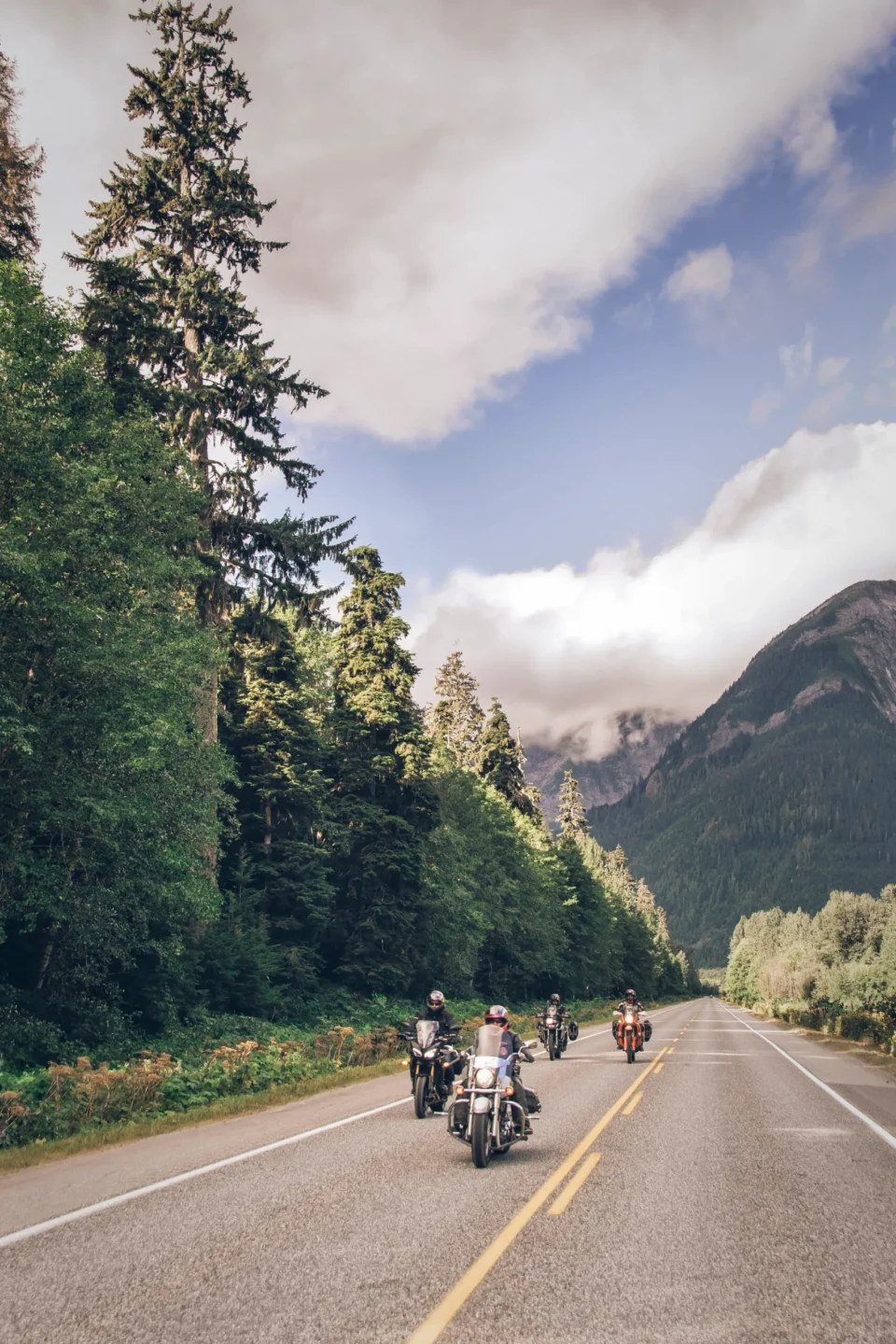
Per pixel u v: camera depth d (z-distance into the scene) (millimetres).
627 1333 4781
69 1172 9203
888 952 86875
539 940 61531
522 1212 7355
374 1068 20609
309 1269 5848
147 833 18656
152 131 29594
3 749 17078
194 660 19734
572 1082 18594
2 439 16922
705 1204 7703
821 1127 12289
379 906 37406
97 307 26203
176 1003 22734
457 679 71312
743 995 166625
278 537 28156
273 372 29031
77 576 17891
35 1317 5023
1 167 25359
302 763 34625
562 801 110125
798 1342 4680
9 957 19891
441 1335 4738
